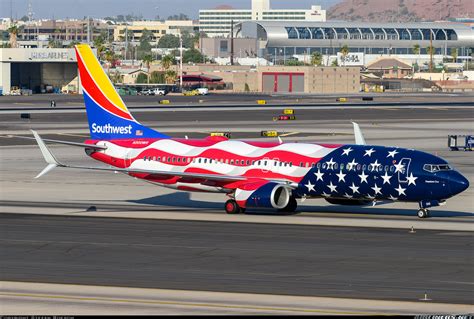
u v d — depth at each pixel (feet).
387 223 573.74
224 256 471.21
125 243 508.53
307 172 599.98
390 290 393.50
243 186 610.65
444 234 532.73
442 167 574.97
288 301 372.79
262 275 425.69
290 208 620.49
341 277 420.36
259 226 564.30
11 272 433.07
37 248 495.00
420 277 419.95
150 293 387.75
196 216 606.96
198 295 383.86
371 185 583.99
